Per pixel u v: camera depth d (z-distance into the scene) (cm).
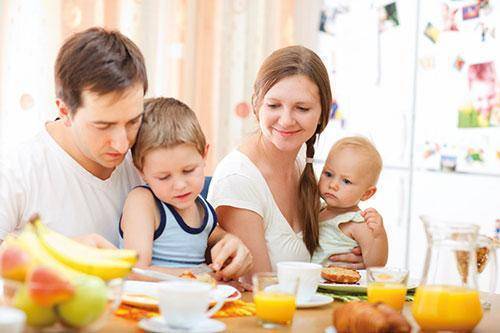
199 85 341
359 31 350
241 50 346
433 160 321
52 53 289
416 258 326
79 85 145
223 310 132
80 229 168
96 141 150
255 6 351
